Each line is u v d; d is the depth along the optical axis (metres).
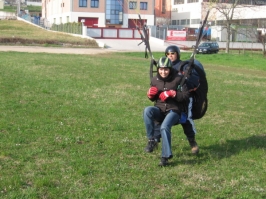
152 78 6.27
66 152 6.53
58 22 76.44
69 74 16.36
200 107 6.45
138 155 6.55
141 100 11.54
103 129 8.11
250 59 33.06
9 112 9.07
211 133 8.27
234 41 60.09
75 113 9.40
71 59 24.86
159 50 48.91
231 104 11.88
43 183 5.14
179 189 5.21
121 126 8.38
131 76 16.98
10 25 60.62
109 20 69.12
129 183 5.34
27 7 117.25
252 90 15.14
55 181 5.28
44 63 20.55
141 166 6.03
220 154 6.79
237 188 5.32
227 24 48.19
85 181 5.32
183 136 7.84
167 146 5.90
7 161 5.94
